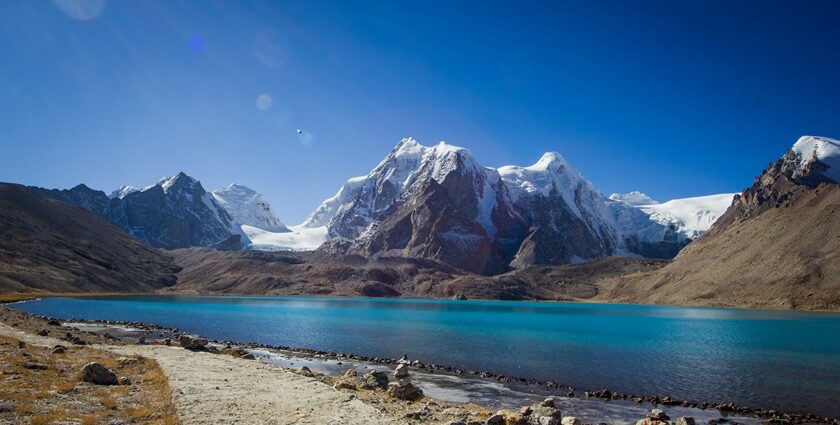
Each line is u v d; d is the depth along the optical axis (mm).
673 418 36688
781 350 74562
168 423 19859
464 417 27188
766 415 38281
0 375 26281
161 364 34062
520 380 50281
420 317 140375
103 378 27375
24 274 181250
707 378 52562
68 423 19047
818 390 47062
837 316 146125
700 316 151875
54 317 101062
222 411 22031
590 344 81438
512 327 113188
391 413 27172
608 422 34906
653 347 77875
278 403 24484
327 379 39438
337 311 156000
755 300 183625
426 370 55094
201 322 108250
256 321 113750
